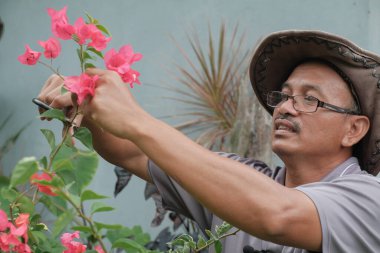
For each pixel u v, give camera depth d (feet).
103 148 8.75
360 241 7.22
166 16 21.01
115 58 6.74
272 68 9.41
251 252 8.16
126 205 20.71
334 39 8.54
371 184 7.62
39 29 22.81
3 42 23.21
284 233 6.87
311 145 8.56
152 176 8.86
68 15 22.35
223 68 19.29
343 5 18.80
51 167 6.32
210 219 8.87
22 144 22.31
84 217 6.40
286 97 8.73
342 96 8.67
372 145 8.91
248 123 16.72
